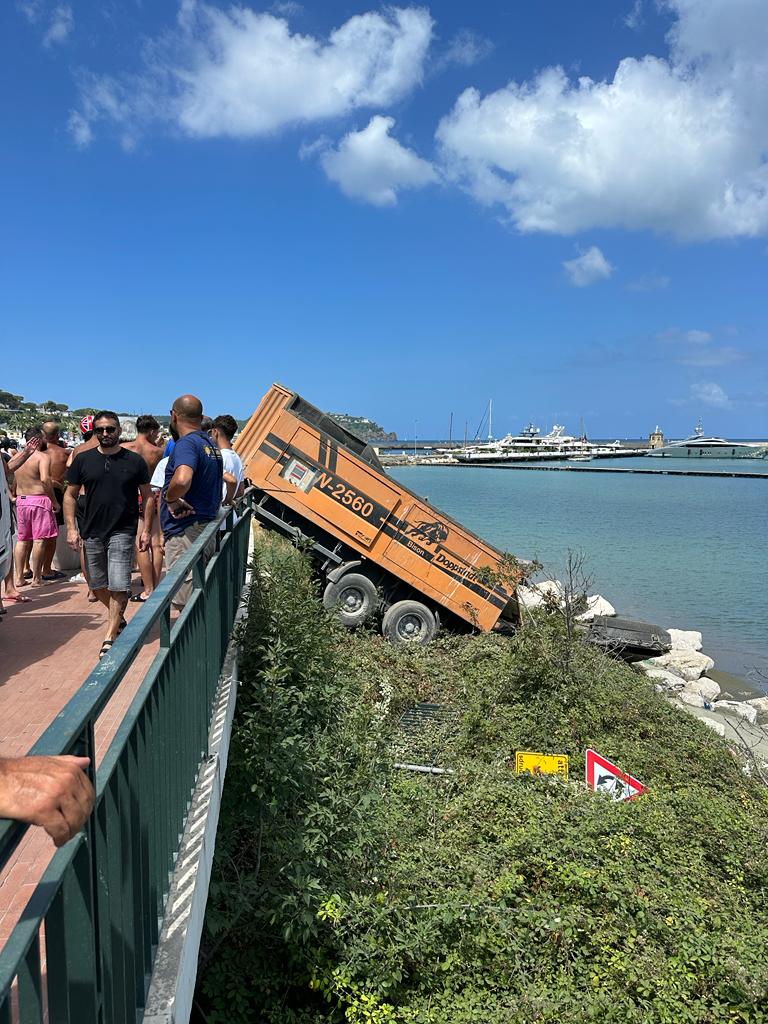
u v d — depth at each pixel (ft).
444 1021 16.53
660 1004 16.94
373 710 30.30
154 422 31.63
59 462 36.27
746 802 28.84
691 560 120.57
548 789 27.37
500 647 42.14
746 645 74.02
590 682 36.60
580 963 18.35
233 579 26.50
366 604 48.34
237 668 23.86
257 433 48.47
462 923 19.03
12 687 19.07
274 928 18.45
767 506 217.77
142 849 9.69
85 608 28.60
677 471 440.45
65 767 5.19
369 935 17.95
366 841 19.81
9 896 10.25
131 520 22.52
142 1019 9.26
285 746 20.25
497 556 49.60
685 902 20.51
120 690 18.04
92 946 6.79
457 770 28.96
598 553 126.52
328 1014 18.10
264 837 19.76
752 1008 17.15
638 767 31.01
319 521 48.24
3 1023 4.72
